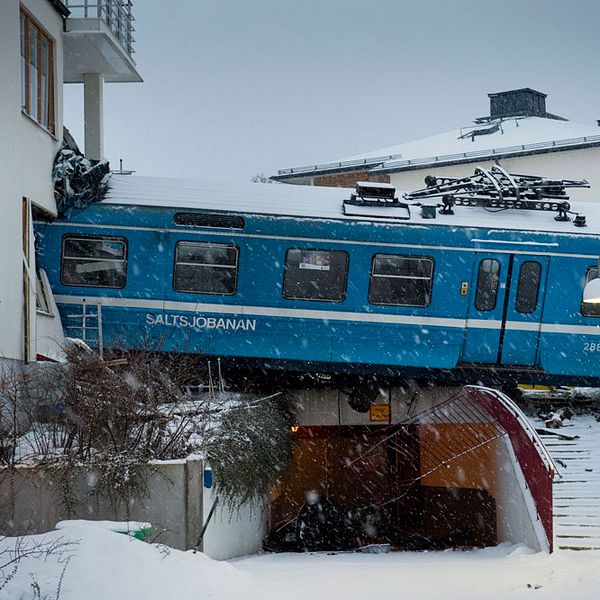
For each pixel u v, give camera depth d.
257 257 18.16
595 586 10.36
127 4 22.41
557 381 19.20
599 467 17.09
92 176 17.84
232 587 10.12
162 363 16.58
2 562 9.16
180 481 12.40
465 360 18.78
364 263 18.39
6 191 14.84
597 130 36.25
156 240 17.94
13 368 13.70
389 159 37.69
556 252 18.86
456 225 18.62
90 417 12.74
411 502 22.12
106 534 10.03
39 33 17.22
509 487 17.05
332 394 20.52
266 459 15.90
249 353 18.12
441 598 10.11
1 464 12.26
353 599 9.97
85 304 17.78
